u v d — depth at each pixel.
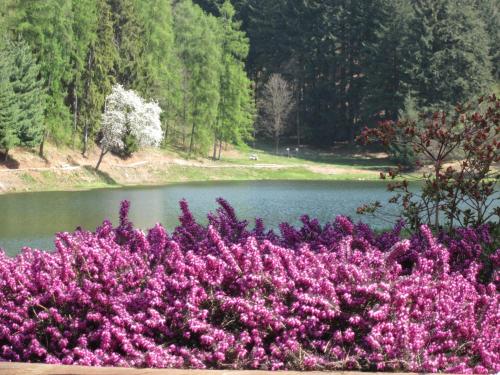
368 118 83.56
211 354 3.96
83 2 54.56
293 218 27.20
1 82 46.34
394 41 79.19
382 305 3.95
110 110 57.31
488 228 6.96
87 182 51.66
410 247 6.06
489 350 3.83
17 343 4.34
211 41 70.12
